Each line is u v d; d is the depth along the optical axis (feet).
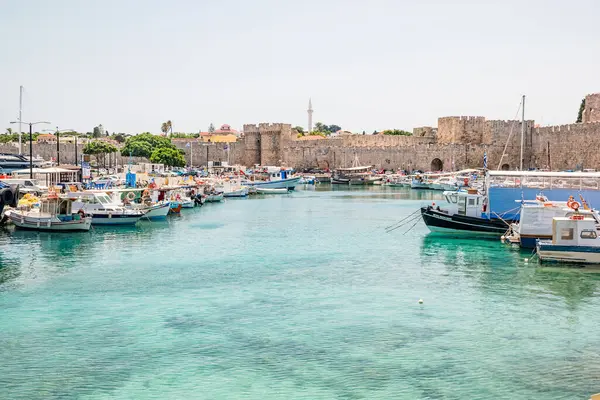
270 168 404.16
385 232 166.50
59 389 62.03
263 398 60.13
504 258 124.26
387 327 80.07
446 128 462.19
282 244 145.28
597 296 93.81
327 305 90.07
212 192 276.41
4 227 160.35
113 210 173.68
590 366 67.62
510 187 154.20
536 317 84.07
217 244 144.25
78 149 453.99
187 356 70.18
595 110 365.81
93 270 112.57
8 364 67.92
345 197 306.96
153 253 130.82
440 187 357.82
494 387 62.54
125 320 82.58
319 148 487.20
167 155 442.50
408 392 61.36
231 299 93.20
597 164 332.39
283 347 72.90
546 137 395.96
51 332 77.66
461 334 77.36
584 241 114.21
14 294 95.35
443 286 101.14
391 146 462.60
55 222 153.99
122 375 65.26
